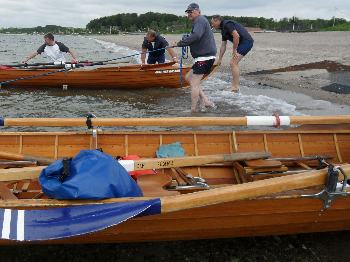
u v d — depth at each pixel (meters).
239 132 5.66
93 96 12.74
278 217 4.12
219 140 5.64
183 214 3.90
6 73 13.32
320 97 12.19
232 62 12.30
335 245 4.38
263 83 14.91
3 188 4.21
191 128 8.69
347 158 5.73
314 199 3.98
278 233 4.39
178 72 13.20
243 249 4.30
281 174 4.84
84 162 3.73
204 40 9.34
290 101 11.62
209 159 4.81
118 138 5.51
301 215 4.14
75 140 5.47
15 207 3.56
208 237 4.27
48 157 5.40
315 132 5.77
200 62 9.54
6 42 70.75
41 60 28.02
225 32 11.52
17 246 4.26
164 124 5.22
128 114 10.33
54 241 3.97
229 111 10.30
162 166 4.57
